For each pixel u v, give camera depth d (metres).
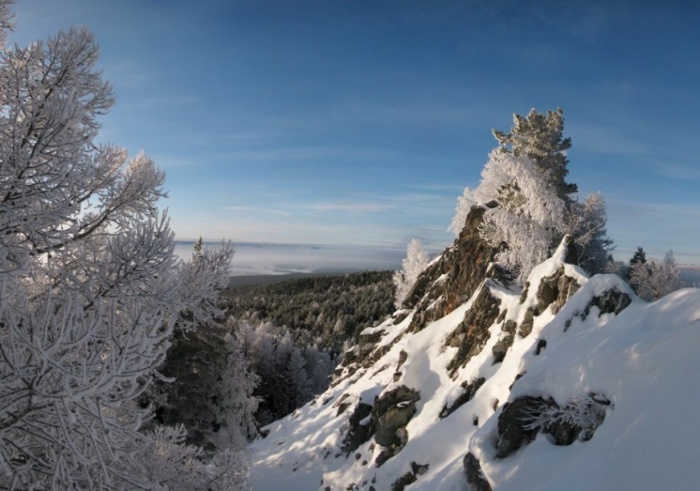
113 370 3.47
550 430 7.17
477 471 8.02
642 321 7.43
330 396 27.64
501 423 8.12
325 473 17.81
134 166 6.46
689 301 6.96
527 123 25.11
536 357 10.33
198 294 6.17
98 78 5.83
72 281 5.37
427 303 25.58
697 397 5.01
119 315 5.57
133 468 5.16
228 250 6.59
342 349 79.88
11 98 5.32
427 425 13.61
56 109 4.59
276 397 51.28
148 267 5.39
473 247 22.31
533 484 6.38
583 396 6.72
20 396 3.53
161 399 15.08
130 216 6.12
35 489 4.07
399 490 11.66
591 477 5.43
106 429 3.73
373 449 15.81
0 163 4.53
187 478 7.29
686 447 4.66
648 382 5.84
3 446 3.89
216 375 17.23
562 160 24.89
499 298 16.12
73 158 4.82
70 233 5.25
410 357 17.23
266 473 20.11
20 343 3.61
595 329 9.16
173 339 15.11
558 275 13.00
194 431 15.98
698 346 5.54
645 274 29.00
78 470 4.27
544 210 20.53
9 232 4.83
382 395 16.44
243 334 50.31
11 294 3.73
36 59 5.48
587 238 21.23
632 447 5.24
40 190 4.69
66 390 3.25
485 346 14.52
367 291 113.69
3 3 5.98
